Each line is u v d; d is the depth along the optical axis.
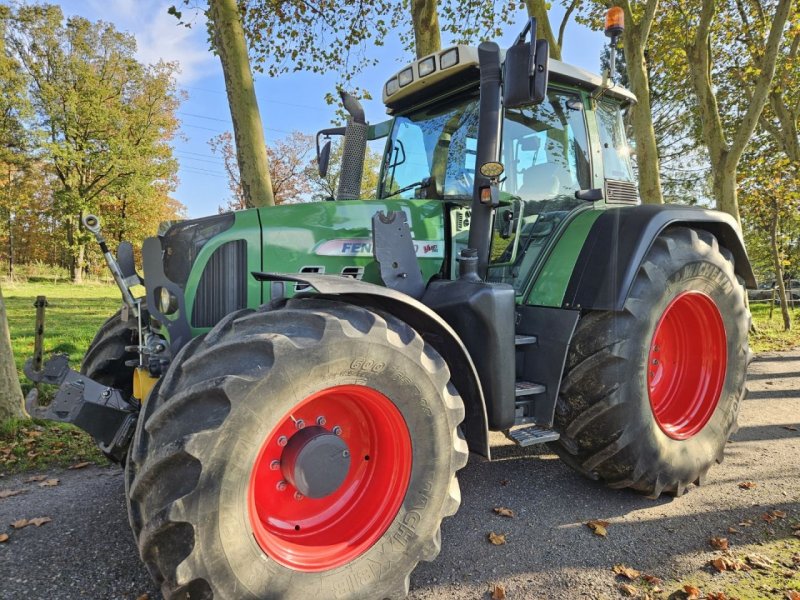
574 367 2.98
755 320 12.92
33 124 25.61
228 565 1.80
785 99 14.50
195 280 2.60
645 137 8.54
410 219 3.03
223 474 1.77
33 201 32.03
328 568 2.04
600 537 2.73
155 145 30.45
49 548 2.61
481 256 2.84
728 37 13.12
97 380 3.17
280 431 2.10
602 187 3.68
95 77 27.30
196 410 1.82
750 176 11.47
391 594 2.16
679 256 3.13
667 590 2.28
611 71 3.26
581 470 3.24
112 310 14.58
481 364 2.64
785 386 6.17
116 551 2.58
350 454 2.20
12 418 4.25
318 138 4.21
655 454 3.01
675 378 3.53
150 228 32.59
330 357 1.94
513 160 3.32
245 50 6.63
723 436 3.42
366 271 2.89
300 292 2.25
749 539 2.69
